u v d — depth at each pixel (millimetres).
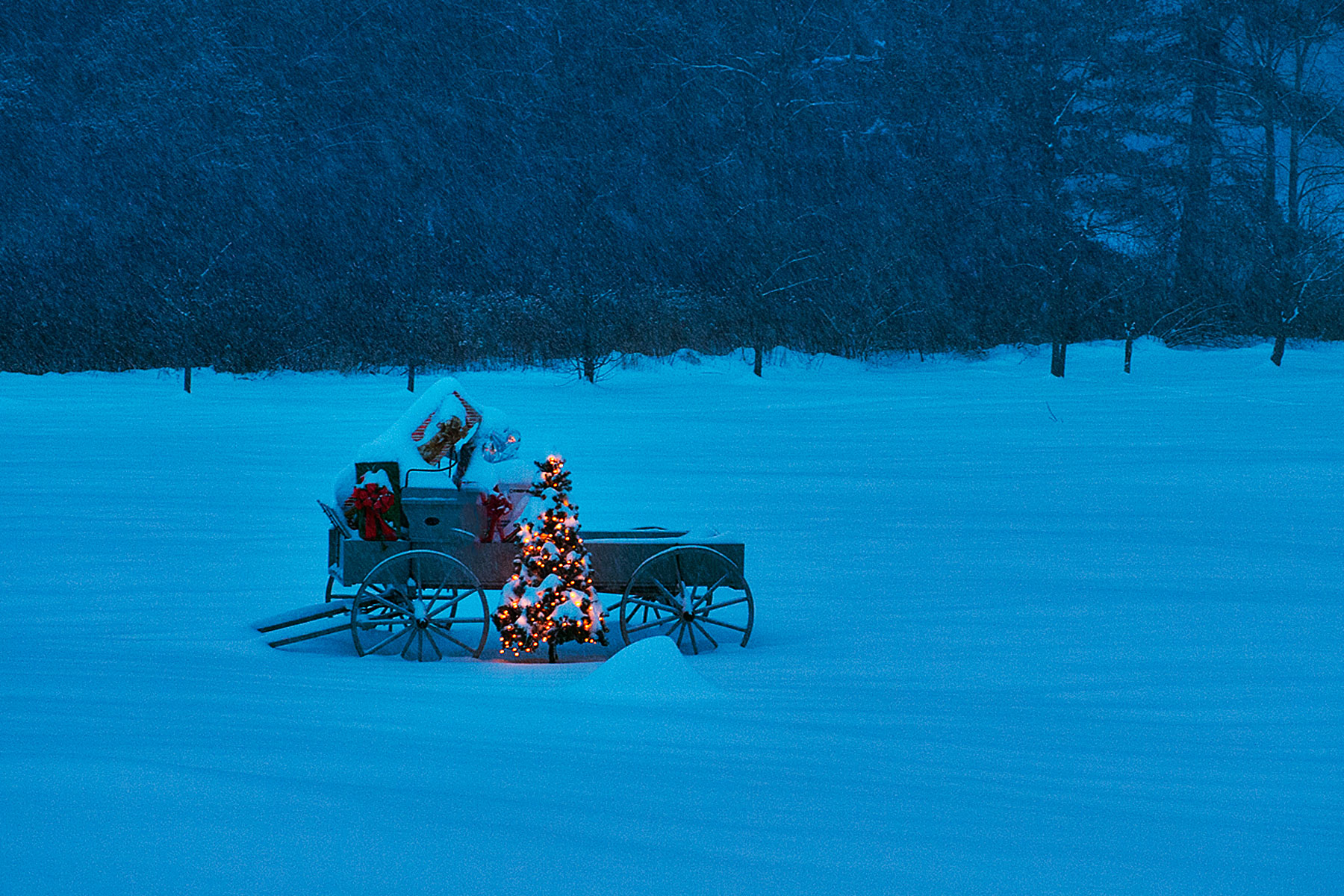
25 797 3793
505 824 3887
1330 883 3705
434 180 58875
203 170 54500
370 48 61156
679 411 30297
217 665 7242
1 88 54719
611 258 52344
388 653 8531
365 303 44000
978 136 50812
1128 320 46312
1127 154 48406
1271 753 5559
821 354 45344
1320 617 9195
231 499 15570
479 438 8891
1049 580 10766
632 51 59000
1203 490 17000
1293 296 45125
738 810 4246
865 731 5785
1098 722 6148
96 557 11469
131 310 42188
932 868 3686
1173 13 49031
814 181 53344
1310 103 46094
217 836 3537
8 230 51438
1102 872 3734
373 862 3408
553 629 8195
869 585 10570
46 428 25125
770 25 58125
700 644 8602
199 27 58625
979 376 40938
